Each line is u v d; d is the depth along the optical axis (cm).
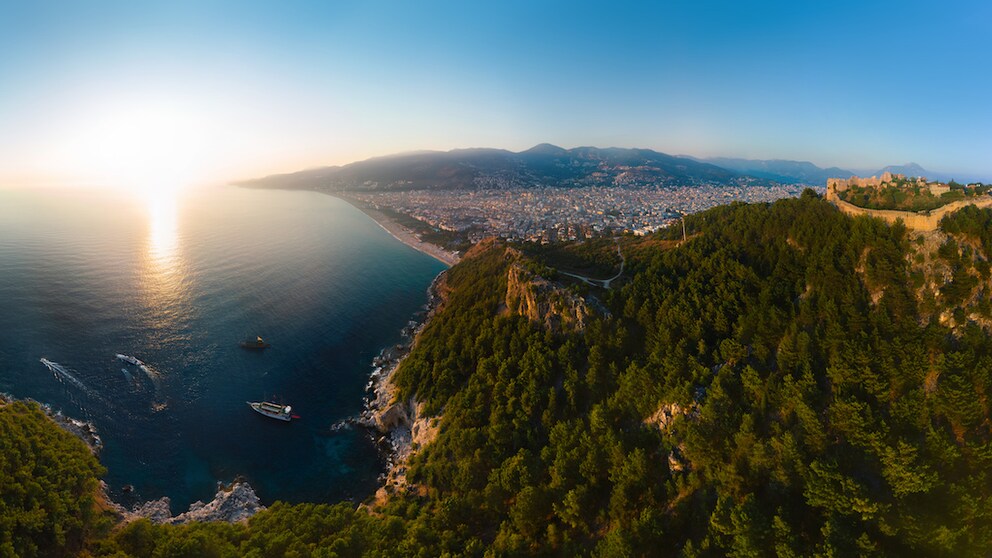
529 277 14200
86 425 11681
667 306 11088
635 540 6606
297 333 17938
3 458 8069
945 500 5716
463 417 11038
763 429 7475
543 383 11056
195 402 13150
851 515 5847
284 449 11888
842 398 7081
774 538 5850
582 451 8600
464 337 14062
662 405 8625
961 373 6812
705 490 7094
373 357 16762
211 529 8119
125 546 7625
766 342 9256
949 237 8844
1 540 6700
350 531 7831
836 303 9244
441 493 9756
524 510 7850
